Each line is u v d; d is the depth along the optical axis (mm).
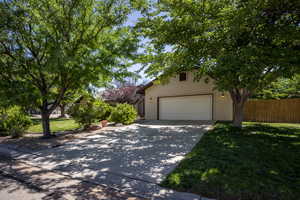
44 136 7258
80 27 6691
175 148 5113
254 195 2375
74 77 6434
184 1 4992
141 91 14961
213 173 3092
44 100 7059
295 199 2277
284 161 3619
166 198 2488
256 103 12047
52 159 4469
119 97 19953
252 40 3848
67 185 3012
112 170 3584
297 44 3584
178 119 13000
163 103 13758
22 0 5723
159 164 3824
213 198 2438
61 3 6012
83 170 3646
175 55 6570
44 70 5590
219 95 11477
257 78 3557
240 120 8281
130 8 6469
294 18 3643
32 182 3162
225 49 4277
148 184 2918
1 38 5699
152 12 6047
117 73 6793
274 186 2592
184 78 12820
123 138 6883
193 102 12438
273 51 3512
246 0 3727
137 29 6230
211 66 4699
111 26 6805
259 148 4609
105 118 12422
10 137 7656
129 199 2500
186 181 2885
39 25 5965
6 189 2922
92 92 7305
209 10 4945
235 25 3664
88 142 6301
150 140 6363
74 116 8938
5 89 5984
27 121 8602
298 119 10664
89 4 6297
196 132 7566
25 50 6477
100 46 6328
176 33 5238
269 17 3658
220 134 6652
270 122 11250
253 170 3180
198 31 4945
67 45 6094
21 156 4820
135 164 3883
